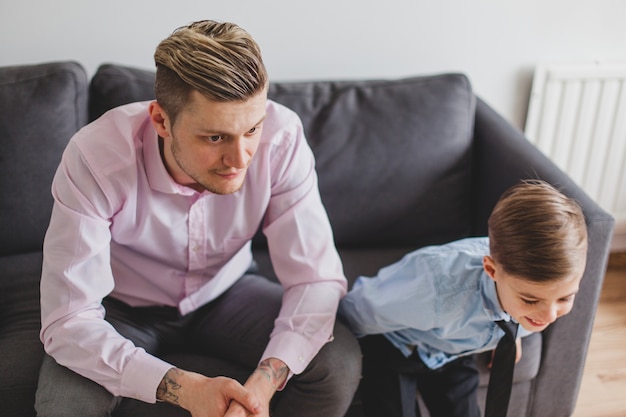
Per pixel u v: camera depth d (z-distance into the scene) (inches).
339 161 68.2
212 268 56.0
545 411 64.7
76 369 47.5
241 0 73.7
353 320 56.6
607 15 82.4
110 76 65.6
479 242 57.6
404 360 56.4
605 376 74.5
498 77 84.2
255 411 44.8
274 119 52.1
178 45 40.4
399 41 79.5
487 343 55.6
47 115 62.9
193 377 46.2
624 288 89.2
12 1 69.2
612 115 85.0
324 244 54.0
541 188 48.9
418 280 53.7
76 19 71.4
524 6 80.1
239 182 44.0
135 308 55.6
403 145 68.9
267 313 55.7
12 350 53.2
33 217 63.9
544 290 47.0
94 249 47.7
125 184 48.0
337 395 51.1
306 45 77.6
